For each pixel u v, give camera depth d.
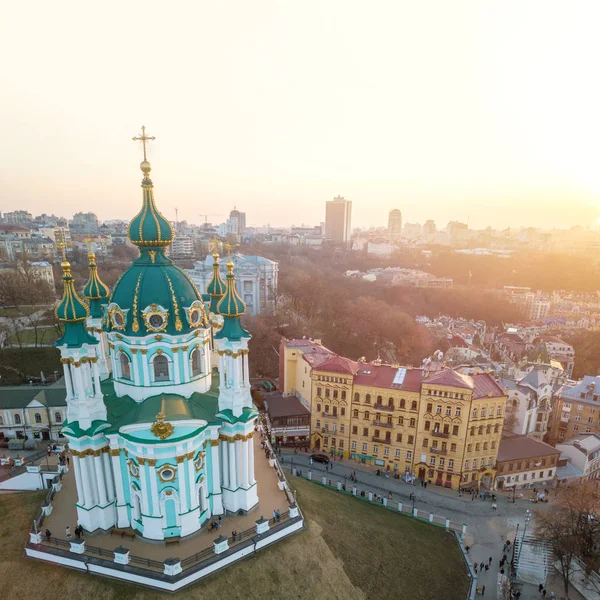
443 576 47.97
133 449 37.69
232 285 41.59
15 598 34.81
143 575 35.12
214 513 43.38
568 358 148.00
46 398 73.88
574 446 77.12
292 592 38.00
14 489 52.38
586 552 53.56
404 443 70.75
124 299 40.44
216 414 42.31
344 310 159.25
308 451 76.50
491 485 70.00
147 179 40.97
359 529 49.47
